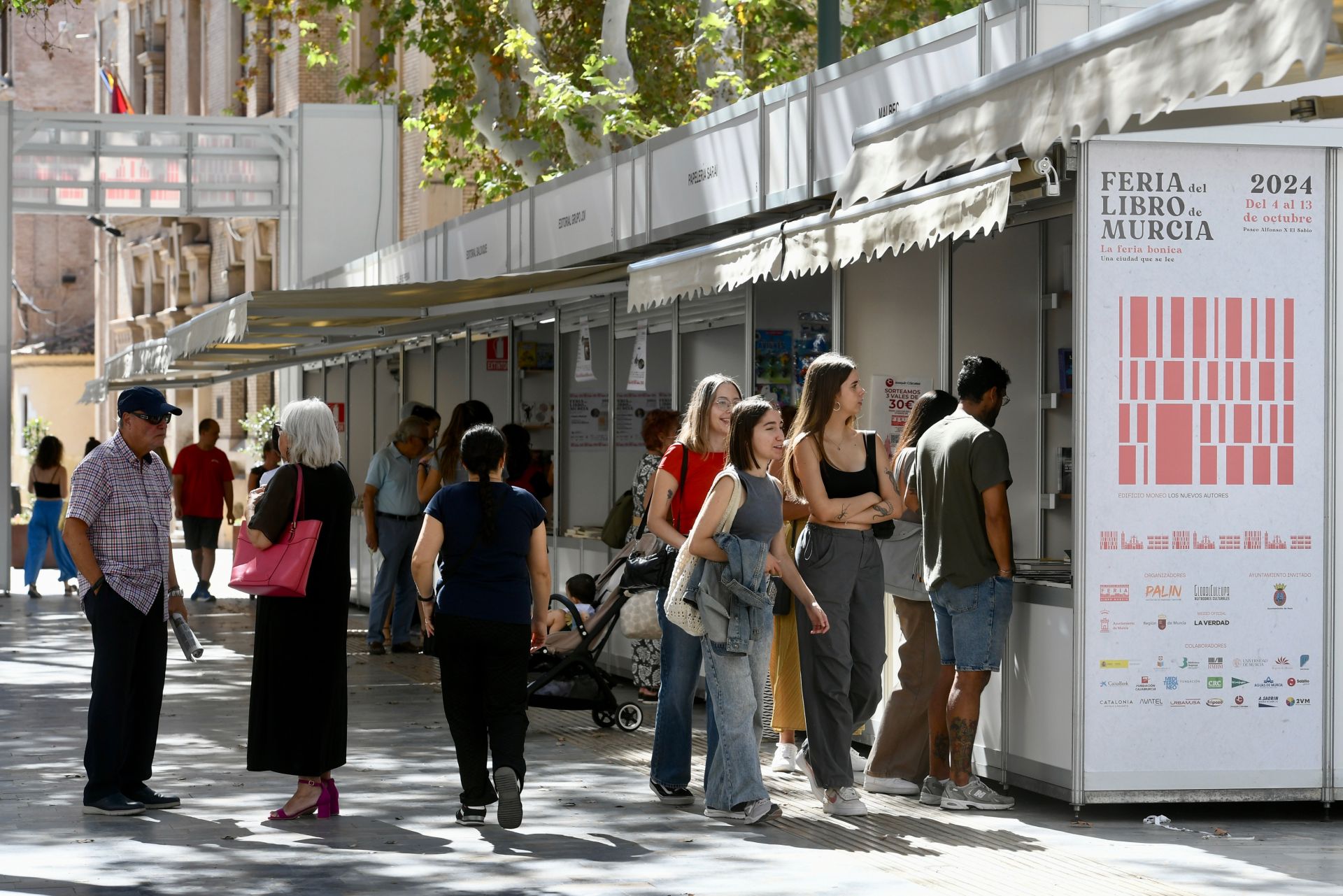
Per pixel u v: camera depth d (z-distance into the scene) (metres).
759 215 13.29
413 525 18.14
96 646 9.39
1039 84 7.90
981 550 9.19
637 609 12.20
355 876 7.87
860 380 11.88
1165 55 7.00
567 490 17.06
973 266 11.44
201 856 8.30
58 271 68.50
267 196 31.88
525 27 25.61
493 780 8.84
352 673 16.28
